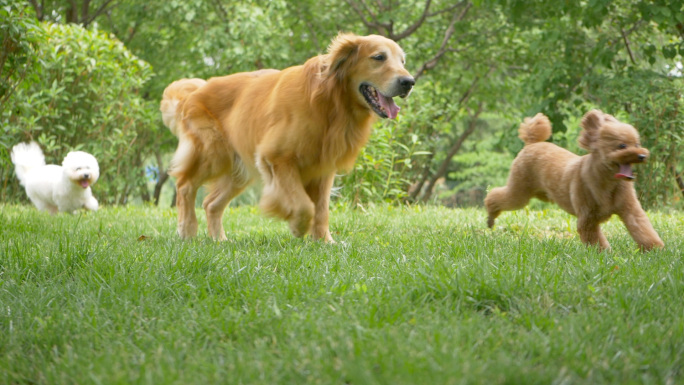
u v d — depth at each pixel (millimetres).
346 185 9539
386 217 7445
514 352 2506
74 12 16359
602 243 4777
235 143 5789
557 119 11359
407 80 4902
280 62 15672
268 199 5270
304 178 5438
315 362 2367
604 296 3121
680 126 9844
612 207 4605
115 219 7496
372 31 16203
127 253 4215
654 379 2250
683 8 9891
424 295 3109
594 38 12094
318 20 16031
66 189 8438
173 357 2523
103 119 11102
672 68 11117
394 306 2980
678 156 9945
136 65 12016
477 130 22484
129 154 12422
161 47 17125
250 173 5902
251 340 2715
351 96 5191
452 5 15570
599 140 4422
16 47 6535
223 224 7230
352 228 6438
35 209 8820
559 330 2662
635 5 10570
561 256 4074
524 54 15656
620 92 10266
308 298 3174
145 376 2283
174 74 16516
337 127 5180
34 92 10508
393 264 3957
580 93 11352
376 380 2176
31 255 4152
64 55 10656
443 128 13328
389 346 2461
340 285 3365
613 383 2215
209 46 14391
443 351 2404
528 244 4602
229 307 3082
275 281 3523
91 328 2885
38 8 15852
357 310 2975
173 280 3604
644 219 4578
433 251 4383
